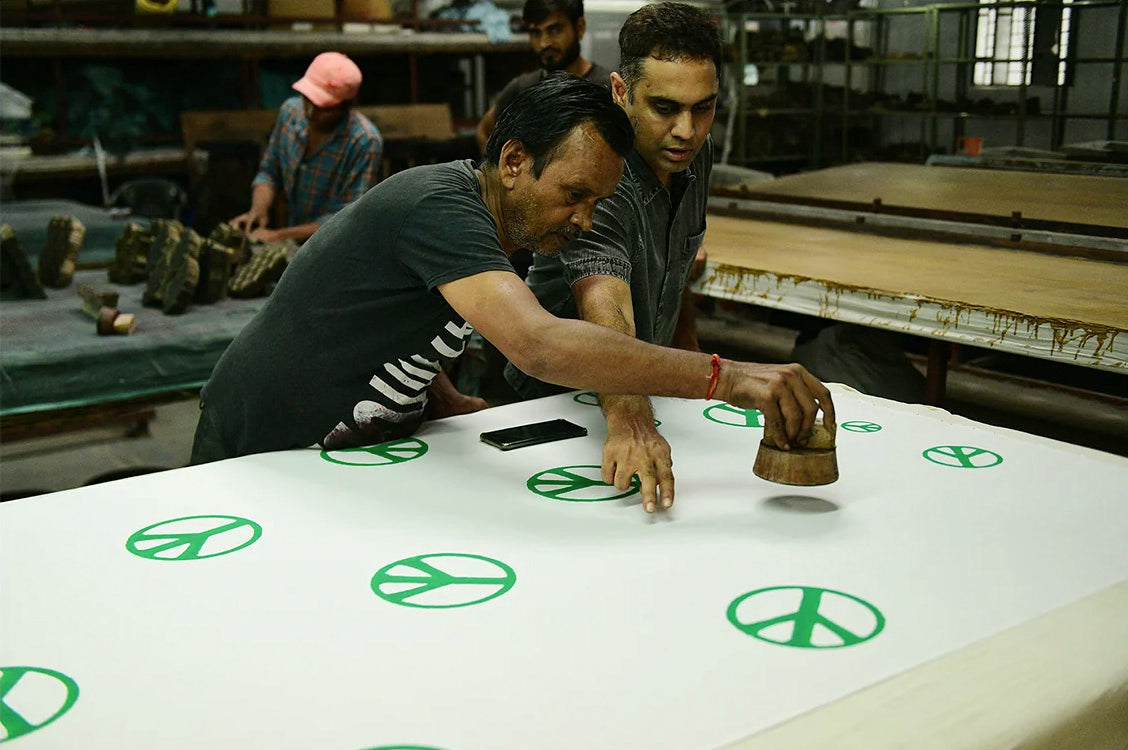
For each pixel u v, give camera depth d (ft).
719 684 3.13
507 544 4.20
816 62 17.94
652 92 5.82
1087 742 3.10
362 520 4.47
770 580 3.86
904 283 8.16
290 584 3.84
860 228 10.87
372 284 5.26
